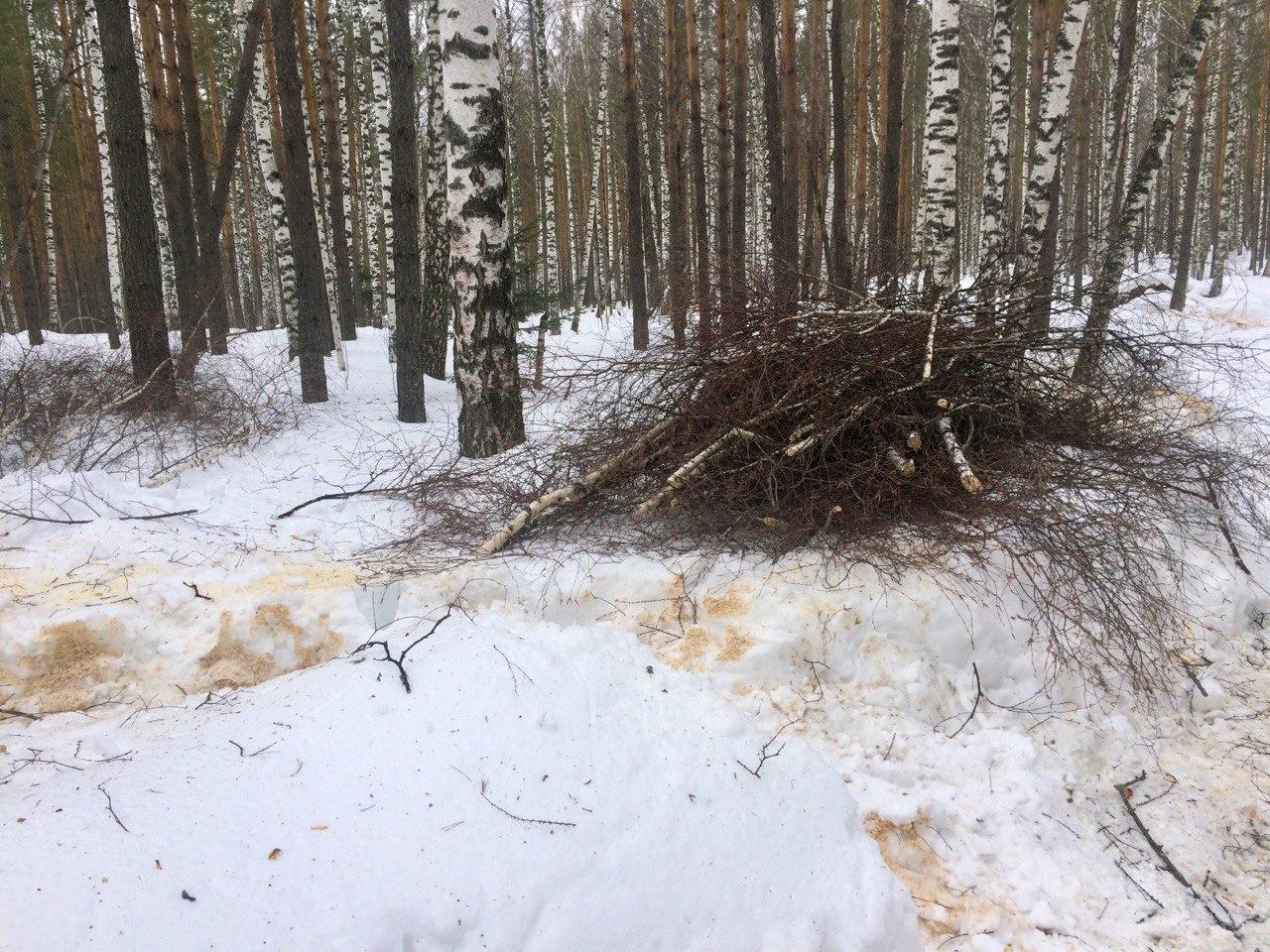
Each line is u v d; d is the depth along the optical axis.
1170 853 3.40
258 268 25.31
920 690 3.76
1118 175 15.33
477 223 6.12
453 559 4.45
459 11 5.98
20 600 4.04
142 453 6.56
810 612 3.84
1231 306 18.06
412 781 2.82
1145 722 4.08
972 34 23.06
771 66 11.40
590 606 4.09
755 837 3.00
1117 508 4.62
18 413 6.74
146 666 3.93
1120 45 15.20
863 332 4.69
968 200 26.17
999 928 3.00
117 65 7.38
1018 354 4.91
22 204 14.86
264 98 13.17
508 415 6.34
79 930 2.19
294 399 8.84
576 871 2.69
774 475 4.43
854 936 2.85
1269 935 3.04
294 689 3.49
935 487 4.35
